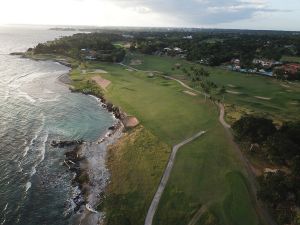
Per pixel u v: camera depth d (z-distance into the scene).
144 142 77.19
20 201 55.47
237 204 53.28
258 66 183.12
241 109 102.00
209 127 86.50
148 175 62.66
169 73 164.75
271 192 51.41
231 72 173.75
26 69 173.88
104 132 88.31
